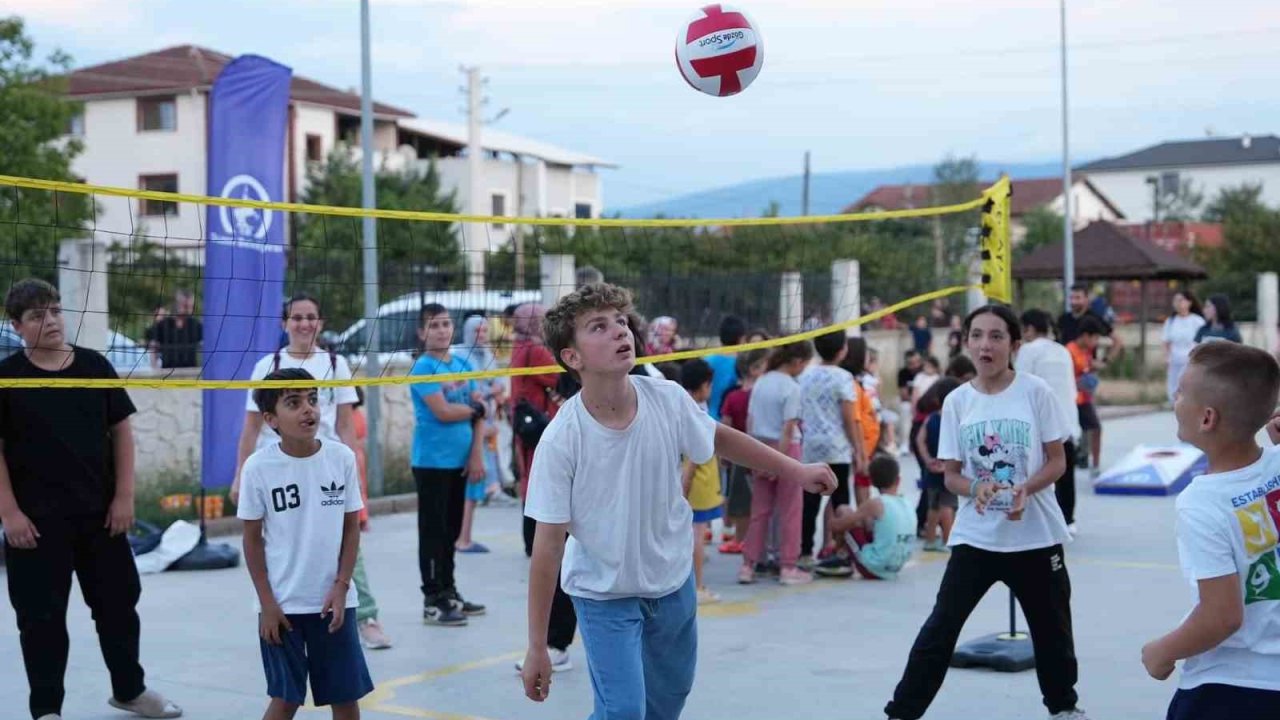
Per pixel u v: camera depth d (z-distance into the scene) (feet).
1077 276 83.92
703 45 19.53
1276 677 10.58
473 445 25.27
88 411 17.95
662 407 13.00
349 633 15.89
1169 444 59.88
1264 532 10.55
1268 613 10.65
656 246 68.69
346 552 15.90
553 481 12.59
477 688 20.52
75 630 24.75
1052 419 17.12
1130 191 303.48
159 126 134.51
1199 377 10.85
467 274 42.09
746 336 31.53
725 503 33.60
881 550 28.94
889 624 24.81
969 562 17.03
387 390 49.01
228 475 33.60
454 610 25.03
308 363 21.84
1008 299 26.08
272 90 34.60
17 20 89.30
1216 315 47.60
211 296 34.01
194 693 20.38
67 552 17.81
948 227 110.11
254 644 23.63
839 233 83.10
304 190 130.72
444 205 132.05
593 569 12.84
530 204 167.02
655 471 12.81
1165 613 25.26
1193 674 10.99
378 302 43.32
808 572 29.86
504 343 34.94
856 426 29.78
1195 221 252.01
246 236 34.22
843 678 20.89
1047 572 17.03
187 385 16.34
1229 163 295.07
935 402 33.60
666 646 13.25
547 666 12.53
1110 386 87.40
